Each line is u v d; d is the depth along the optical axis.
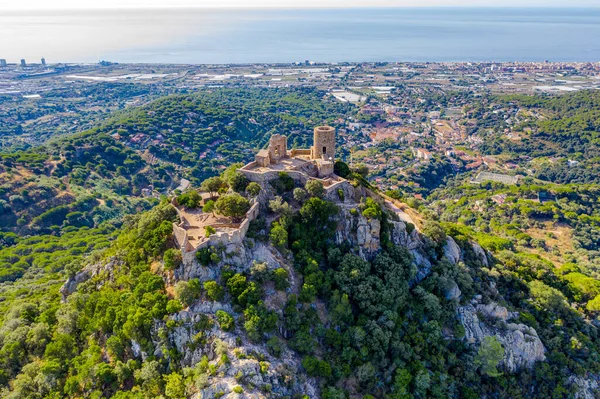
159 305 84.06
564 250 192.88
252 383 73.94
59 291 115.00
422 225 129.75
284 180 114.25
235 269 90.94
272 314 84.81
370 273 107.56
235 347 78.56
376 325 95.56
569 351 114.19
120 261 102.62
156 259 96.38
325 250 108.94
